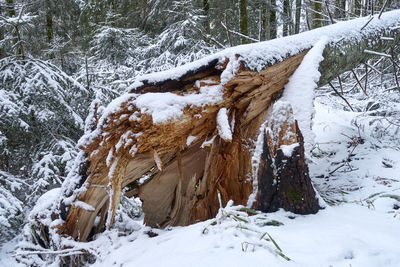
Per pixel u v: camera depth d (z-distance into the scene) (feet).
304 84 10.23
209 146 9.63
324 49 11.37
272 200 8.30
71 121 17.52
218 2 33.60
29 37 27.53
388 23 15.56
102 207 9.75
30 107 16.15
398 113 16.99
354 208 8.79
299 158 8.09
